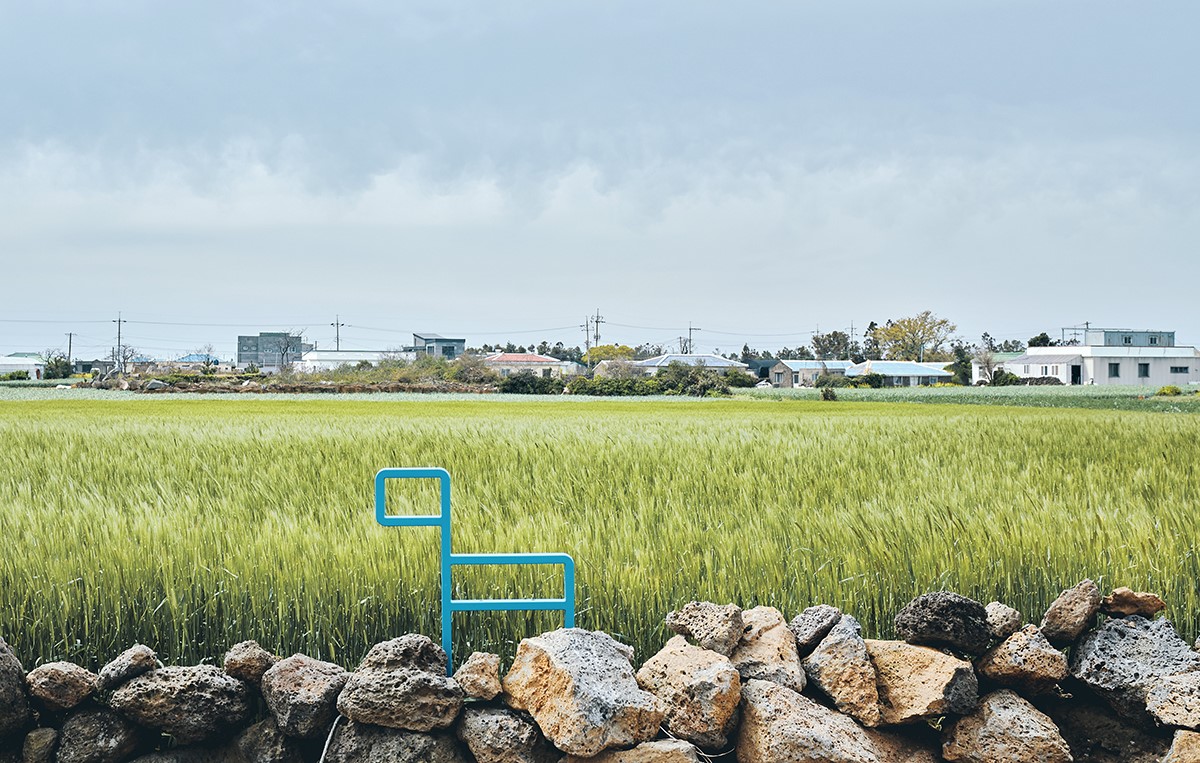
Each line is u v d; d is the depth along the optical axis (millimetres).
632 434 15648
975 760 4137
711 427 18391
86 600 5227
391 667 4066
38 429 17953
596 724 3785
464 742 4047
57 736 4156
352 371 84062
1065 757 4043
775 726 3945
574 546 5684
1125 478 9641
